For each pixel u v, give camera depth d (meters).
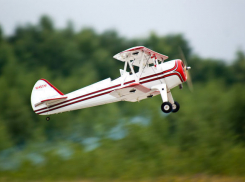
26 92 75.06
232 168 35.09
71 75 85.75
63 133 62.28
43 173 37.38
